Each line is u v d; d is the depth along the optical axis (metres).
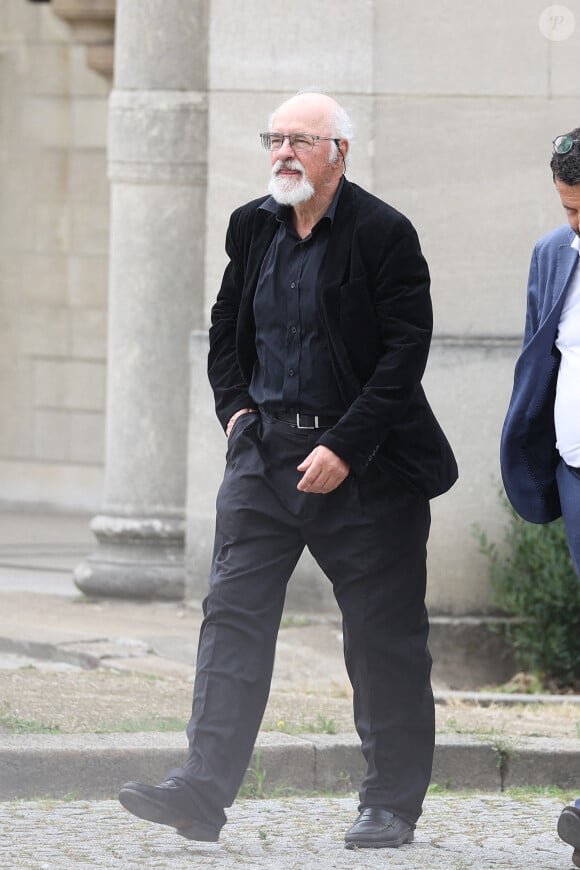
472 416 25.69
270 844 14.25
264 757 16.84
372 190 25.61
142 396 27.86
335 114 13.56
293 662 23.44
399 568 13.87
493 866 13.58
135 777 16.41
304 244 13.71
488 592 25.59
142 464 27.94
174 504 27.89
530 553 25.03
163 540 27.72
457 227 25.73
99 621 25.53
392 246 13.49
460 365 25.61
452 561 25.61
